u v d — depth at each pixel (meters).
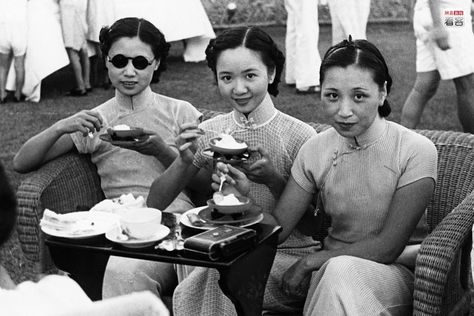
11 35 9.41
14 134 8.17
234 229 2.84
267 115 3.62
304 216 3.56
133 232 2.88
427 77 6.83
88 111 3.89
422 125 8.27
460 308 3.45
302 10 9.54
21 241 3.80
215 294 3.13
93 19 9.90
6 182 1.74
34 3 9.62
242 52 3.44
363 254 3.17
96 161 4.04
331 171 3.36
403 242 3.20
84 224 3.07
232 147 3.26
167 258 2.76
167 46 4.05
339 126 3.21
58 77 11.41
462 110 6.71
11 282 1.77
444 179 3.65
